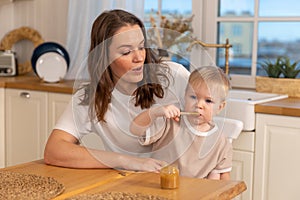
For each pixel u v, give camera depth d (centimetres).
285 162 252
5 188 139
